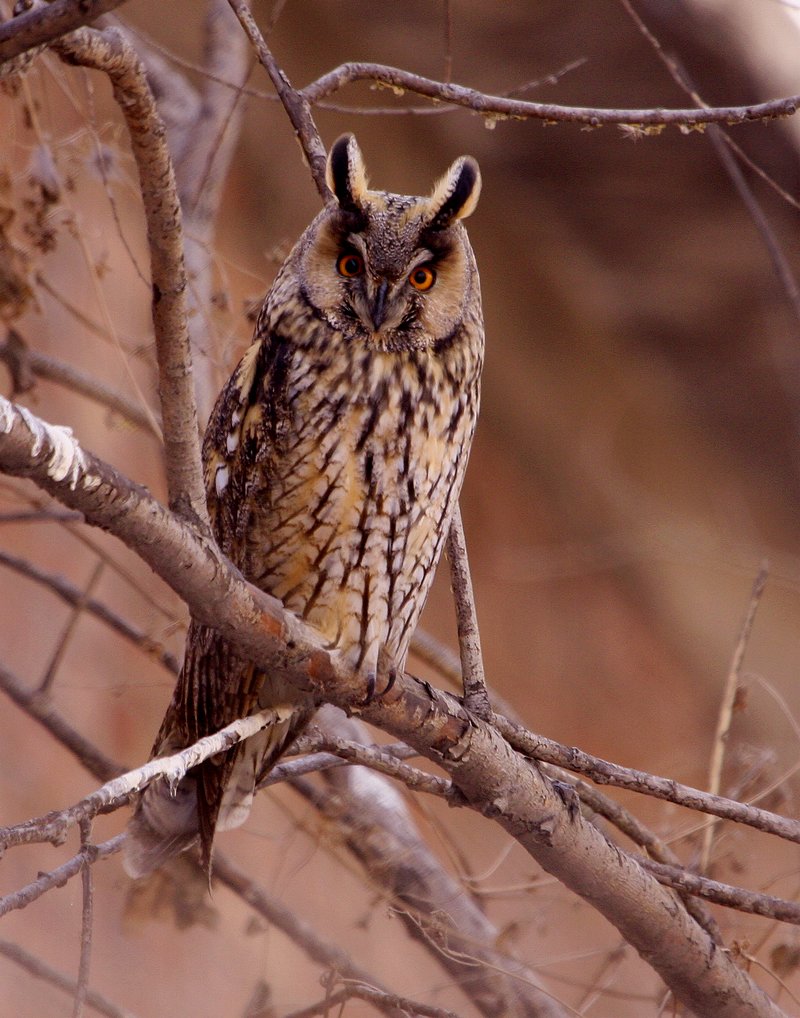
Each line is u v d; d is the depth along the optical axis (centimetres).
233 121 1202
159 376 516
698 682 2389
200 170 1169
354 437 702
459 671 1123
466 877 861
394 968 1342
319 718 1016
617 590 2414
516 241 2455
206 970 1510
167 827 717
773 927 773
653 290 2411
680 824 916
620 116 670
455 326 734
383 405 705
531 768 647
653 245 2375
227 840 1460
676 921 673
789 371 2384
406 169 2398
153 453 1811
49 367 1119
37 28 421
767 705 1903
